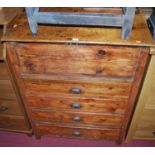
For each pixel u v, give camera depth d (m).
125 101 1.06
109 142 1.39
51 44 0.85
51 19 0.82
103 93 1.03
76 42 0.81
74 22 0.82
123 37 0.82
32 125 1.32
